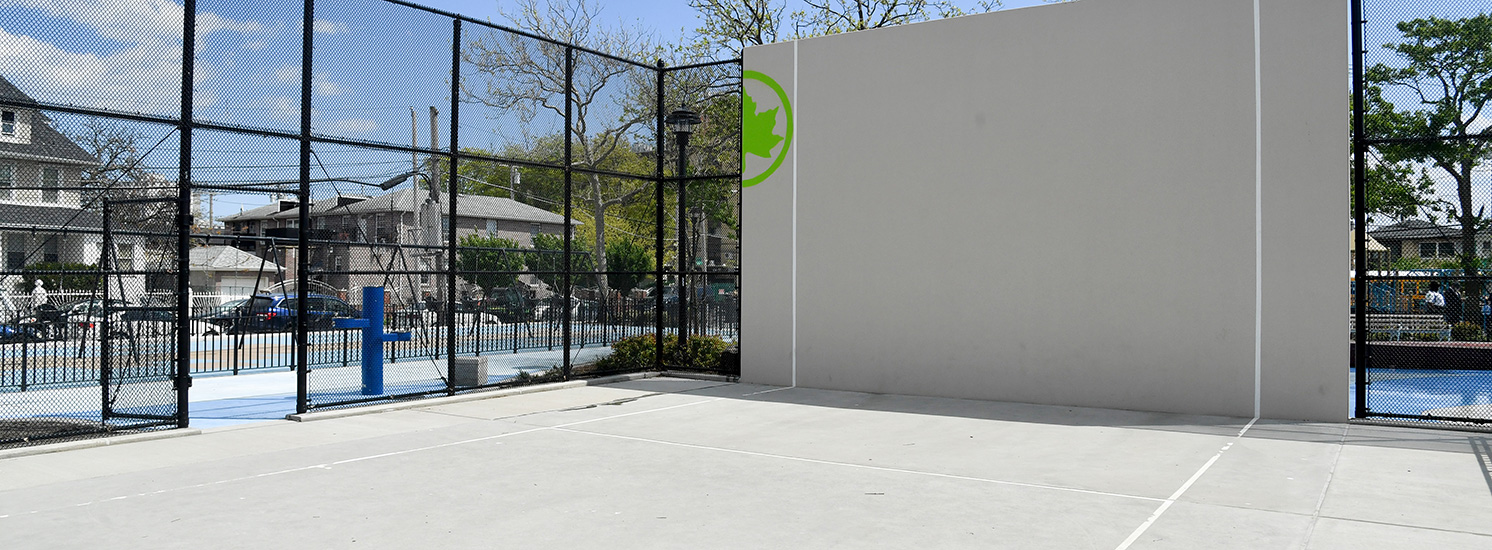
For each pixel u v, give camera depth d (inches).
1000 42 488.7
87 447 343.0
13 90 321.7
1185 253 439.5
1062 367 470.0
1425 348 610.9
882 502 263.0
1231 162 428.5
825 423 414.3
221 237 552.7
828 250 543.8
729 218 627.2
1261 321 422.6
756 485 285.6
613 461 324.5
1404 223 479.5
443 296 883.4
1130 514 248.7
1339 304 406.0
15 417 405.7
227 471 304.3
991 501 264.2
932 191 508.7
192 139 373.7
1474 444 355.9
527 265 1066.1
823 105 548.1
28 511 250.4
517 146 516.4
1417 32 397.1
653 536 226.7
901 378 517.0
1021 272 481.7
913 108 515.5
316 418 415.2
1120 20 455.5
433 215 735.1
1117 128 456.1
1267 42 419.8
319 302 949.8
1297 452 341.7
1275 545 219.0
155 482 287.0
